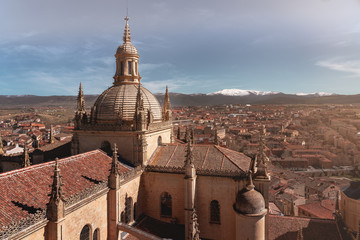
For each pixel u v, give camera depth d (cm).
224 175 3709
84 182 3056
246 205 3322
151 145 4438
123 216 3553
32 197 2444
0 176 2442
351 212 4384
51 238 2370
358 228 4238
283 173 13088
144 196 4184
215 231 3806
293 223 4856
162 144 4772
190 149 3719
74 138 4503
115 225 3272
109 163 3788
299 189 10881
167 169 4012
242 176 3609
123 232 3538
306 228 4719
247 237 3338
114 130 4184
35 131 18700
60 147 5269
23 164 3762
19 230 2064
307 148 19375
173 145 4684
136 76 4978
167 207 4322
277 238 4591
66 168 3131
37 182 2661
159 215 4125
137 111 4112
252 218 3306
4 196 2277
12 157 5059
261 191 3547
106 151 4228
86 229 2912
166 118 5384
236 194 3650
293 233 4647
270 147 18750
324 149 19112
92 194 2925
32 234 2220
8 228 1973
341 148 19212
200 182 3844
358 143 19538
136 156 4109
